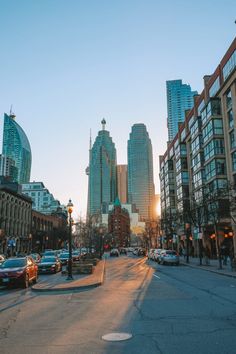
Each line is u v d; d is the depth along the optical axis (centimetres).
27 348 693
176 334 780
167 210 8231
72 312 1093
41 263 3016
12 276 1922
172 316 988
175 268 3381
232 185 3198
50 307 1213
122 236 17662
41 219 9406
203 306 1155
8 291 1836
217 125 4922
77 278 2266
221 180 4775
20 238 7431
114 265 4025
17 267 2022
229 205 3281
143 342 717
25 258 2152
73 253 4622
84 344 711
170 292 1542
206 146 5234
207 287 1733
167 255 3891
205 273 2731
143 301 1284
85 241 7062
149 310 1091
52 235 10300
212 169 4947
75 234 10431
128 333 795
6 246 6525
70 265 2211
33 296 1556
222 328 833
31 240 8194
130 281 2097
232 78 4475
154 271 2969
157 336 764
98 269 3048
